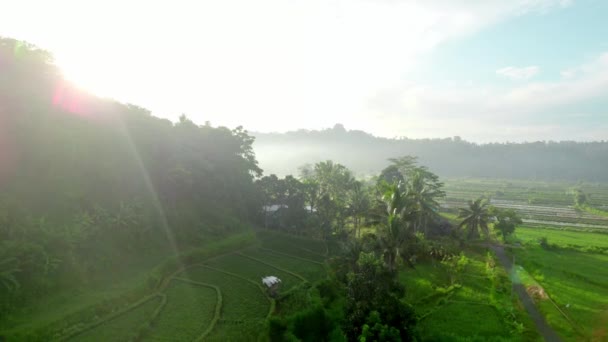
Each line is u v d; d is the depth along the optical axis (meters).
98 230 43.44
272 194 79.94
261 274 46.38
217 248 55.16
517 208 128.12
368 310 29.36
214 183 69.38
